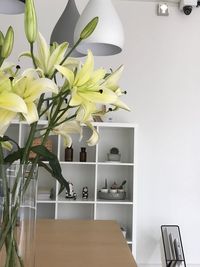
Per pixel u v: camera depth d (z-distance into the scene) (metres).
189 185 3.94
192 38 4.06
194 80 4.05
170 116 3.99
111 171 3.91
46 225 1.98
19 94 0.75
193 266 3.83
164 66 4.04
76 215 3.85
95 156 3.69
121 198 3.66
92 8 1.45
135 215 3.50
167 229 3.68
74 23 1.83
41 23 3.99
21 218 0.88
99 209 3.87
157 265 3.81
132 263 1.29
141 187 3.90
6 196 0.85
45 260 1.31
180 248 3.52
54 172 0.87
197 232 3.89
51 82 0.76
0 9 1.47
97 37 1.41
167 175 3.93
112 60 4.00
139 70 4.02
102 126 3.59
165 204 3.90
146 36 4.06
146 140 3.95
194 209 3.91
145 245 3.84
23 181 0.88
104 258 1.35
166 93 4.02
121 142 3.94
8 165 0.86
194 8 4.07
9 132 3.71
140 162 3.93
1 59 0.81
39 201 3.51
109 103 0.80
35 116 0.74
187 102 4.02
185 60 4.07
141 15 4.07
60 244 1.56
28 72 0.77
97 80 0.82
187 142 3.98
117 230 1.87
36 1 4.00
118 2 4.06
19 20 3.95
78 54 1.82
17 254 0.87
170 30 4.08
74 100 0.77
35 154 0.90
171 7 4.09
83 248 1.50
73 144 3.86
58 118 0.89
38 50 0.87
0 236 0.85
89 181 3.90
